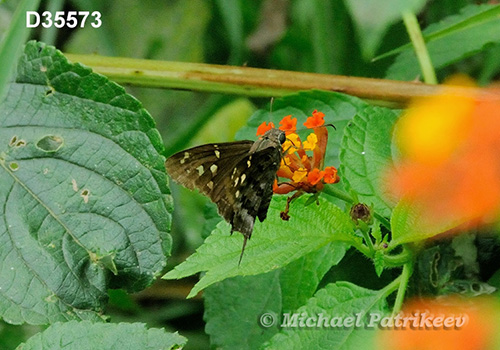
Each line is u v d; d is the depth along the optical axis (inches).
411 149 16.3
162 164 17.2
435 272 16.7
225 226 16.1
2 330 19.0
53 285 17.0
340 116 18.0
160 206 17.2
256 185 16.1
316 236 16.1
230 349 17.4
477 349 15.8
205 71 18.4
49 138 17.3
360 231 16.5
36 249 17.1
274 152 16.1
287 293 17.2
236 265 16.0
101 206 17.2
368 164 16.7
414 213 15.8
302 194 16.3
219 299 17.6
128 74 18.4
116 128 17.3
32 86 17.4
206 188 16.4
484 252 16.6
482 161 15.7
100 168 17.3
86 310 17.0
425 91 18.0
